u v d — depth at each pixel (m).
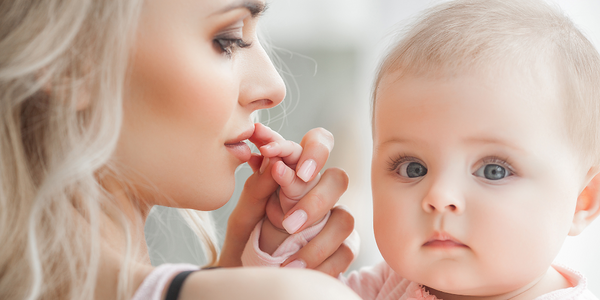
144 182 0.75
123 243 0.70
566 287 0.86
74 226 0.64
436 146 0.79
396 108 0.85
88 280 0.60
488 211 0.75
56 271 0.62
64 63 0.65
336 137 2.81
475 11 0.86
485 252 0.76
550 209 0.76
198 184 0.77
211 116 0.73
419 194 0.81
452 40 0.82
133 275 0.61
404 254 0.83
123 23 0.65
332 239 0.97
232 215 1.09
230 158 0.82
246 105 0.83
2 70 0.63
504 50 0.79
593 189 0.86
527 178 0.76
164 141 0.72
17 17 0.65
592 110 0.83
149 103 0.70
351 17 2.88
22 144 0.66
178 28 0.69
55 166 0.64
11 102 0.64
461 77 0.78
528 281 0.79
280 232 1.02
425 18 0.91
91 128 0.66
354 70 2.88
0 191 0.64
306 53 2.90
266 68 0.85
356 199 2.72
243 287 0.55
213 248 1.24
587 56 0.84
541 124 0.76
